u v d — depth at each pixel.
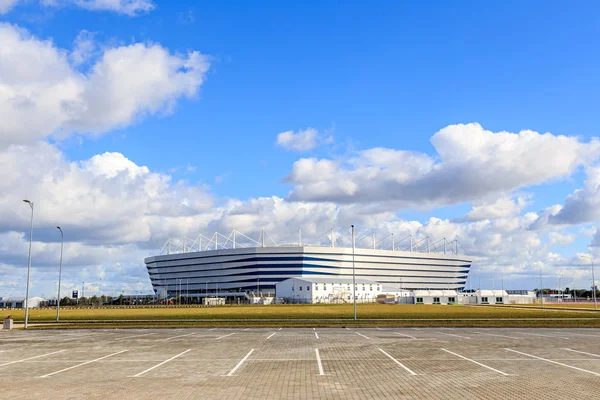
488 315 86.00
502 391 19.31
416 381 21.50
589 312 102.56
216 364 27.09
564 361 27.42
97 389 20.17
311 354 31.25
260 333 49.38
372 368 25.23
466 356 29.64
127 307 178.88
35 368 26.30
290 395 18.77
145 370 25.20
